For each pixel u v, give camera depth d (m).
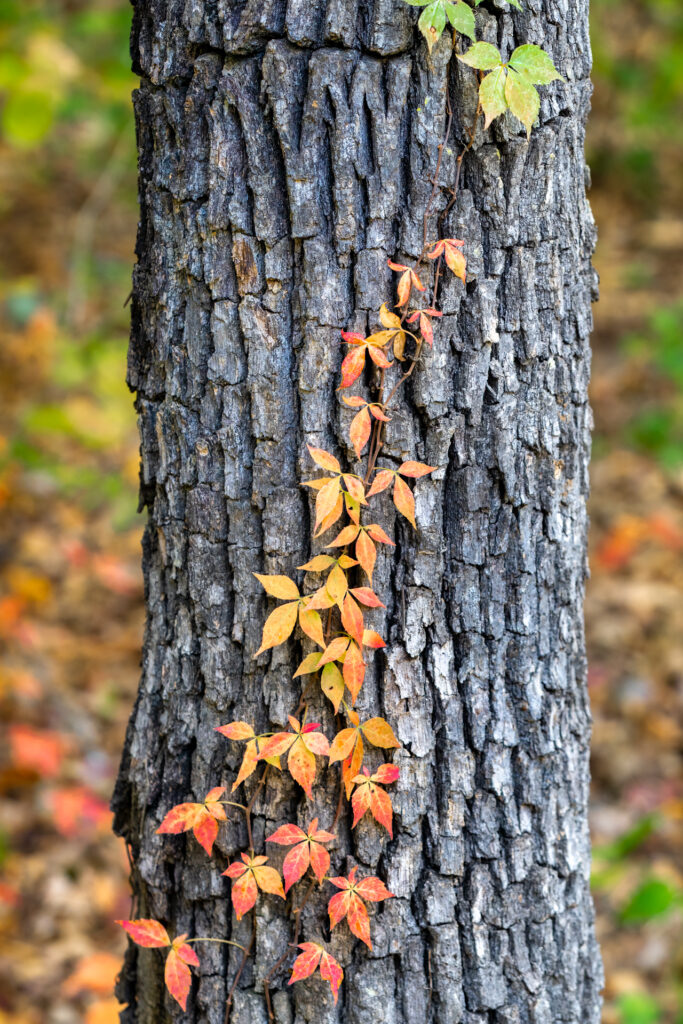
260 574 2.26
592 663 4.18
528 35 2.23
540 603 2.32
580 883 2.38
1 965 2.87
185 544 2.28
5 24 4.64
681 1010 2.87
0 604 4.02
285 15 2.19
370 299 2.22
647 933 3.06
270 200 2.21
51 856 3.15
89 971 2.81
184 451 2.27
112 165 6.14
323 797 2.28
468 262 2.24
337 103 2.19
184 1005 2.25
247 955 2.29
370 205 2.21
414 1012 2.29
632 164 8.15
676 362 5.67
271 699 2.27
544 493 2.30
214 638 2.28
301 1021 2.29
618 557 4.63
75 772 3.46
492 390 2.26
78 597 4.44
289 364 2.23
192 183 2.23
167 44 2.23
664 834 3.41
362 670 2.23
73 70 4.64
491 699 2.30
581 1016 2.37
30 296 5.62
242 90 2.20
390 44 2.19
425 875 2.29
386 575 2.26
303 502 2.24
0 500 4.69
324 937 2.28
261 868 2.26
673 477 5.42
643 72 7.87
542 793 2.33
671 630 4.35
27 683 3.57
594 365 6.49
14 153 7.27
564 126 2.27
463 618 2.29
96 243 7.02
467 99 2.21
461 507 2.27
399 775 2.28
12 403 5.26
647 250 7.64
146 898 2.35
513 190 2.24
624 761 3.70
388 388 2.23
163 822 2.25
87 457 5.31
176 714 2.31
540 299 2.27
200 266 2.24
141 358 2.31
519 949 2.32
